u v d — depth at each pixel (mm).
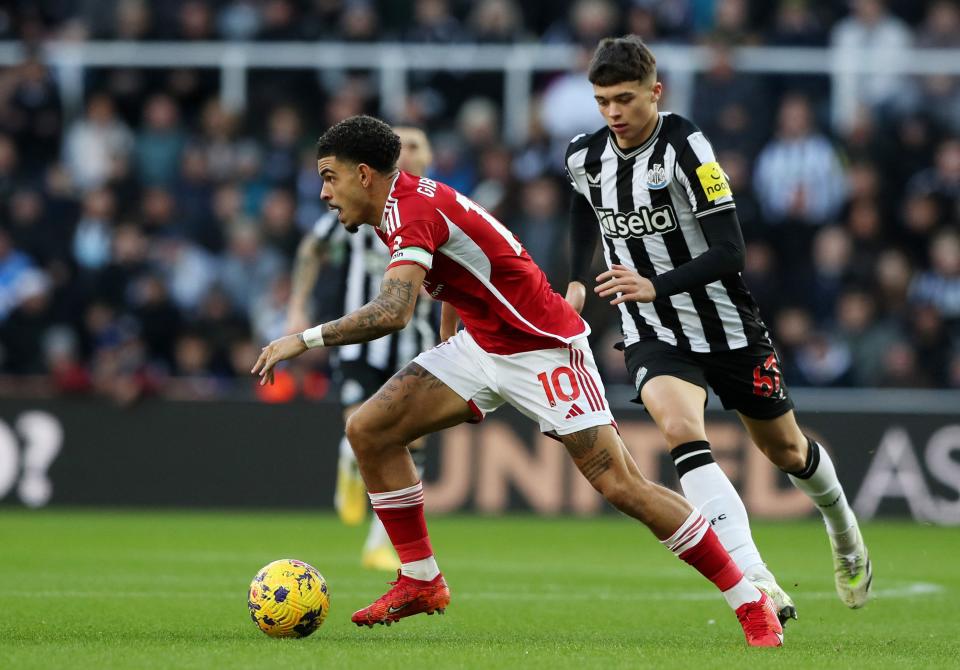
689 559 19281
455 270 19203
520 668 16219
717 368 22562
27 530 42625
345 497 34594
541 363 19422
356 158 18859
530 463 49062
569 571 32719
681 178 21391
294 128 60031
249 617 22609
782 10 62281
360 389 33969
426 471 49062
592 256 23359
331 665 16203
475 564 34250
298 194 59312
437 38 62531
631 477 19266
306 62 62938
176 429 49781
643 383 22062
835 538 24219
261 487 49531
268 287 56719
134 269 56469
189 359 53062
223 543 39000
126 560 33969
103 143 62125
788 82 60438
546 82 63344
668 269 22234
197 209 59188
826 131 60000
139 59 63844
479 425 49125
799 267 54969
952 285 55281
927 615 24859
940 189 56938
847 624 23344
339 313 34219
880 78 60500
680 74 59812
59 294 55906
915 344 52625
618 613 24516
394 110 62188
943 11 61219
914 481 49188
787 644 19812
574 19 63406
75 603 24578
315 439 49594
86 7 66625
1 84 64688
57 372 50500
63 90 63906
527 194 53375
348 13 63375
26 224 57938
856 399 51625
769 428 23109
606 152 22250
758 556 20641
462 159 57781
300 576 19406
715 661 17203
